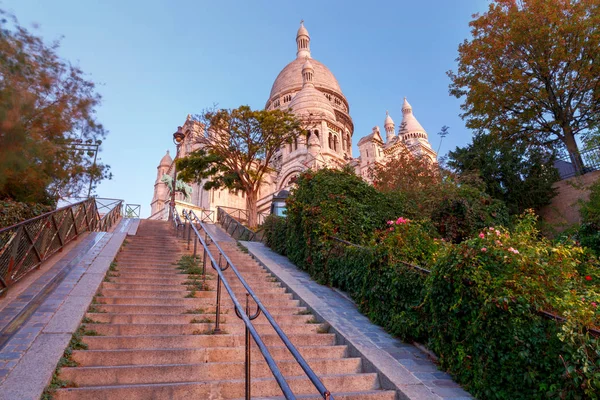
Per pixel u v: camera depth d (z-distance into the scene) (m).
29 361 4.79
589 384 4.35
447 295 6.48
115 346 5.87
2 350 5.04
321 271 11.05
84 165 16.88
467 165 20.55
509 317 5.40
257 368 5.64
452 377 6.00
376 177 19.91
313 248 11.72
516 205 18.61
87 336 5.86
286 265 12.73
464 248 6.36
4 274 7.68
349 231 11.88
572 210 17.70
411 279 7.59
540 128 20.55
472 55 20.08
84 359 5.30
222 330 6.79
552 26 18.16
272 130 26.31
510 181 19.25
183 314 7.39
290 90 73.12
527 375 4.96
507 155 19.53
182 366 5.32
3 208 10.48
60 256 10.79
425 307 7.01
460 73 21.30
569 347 4.71
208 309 7.86
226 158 27.20
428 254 8.71
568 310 5.00
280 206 24.38
